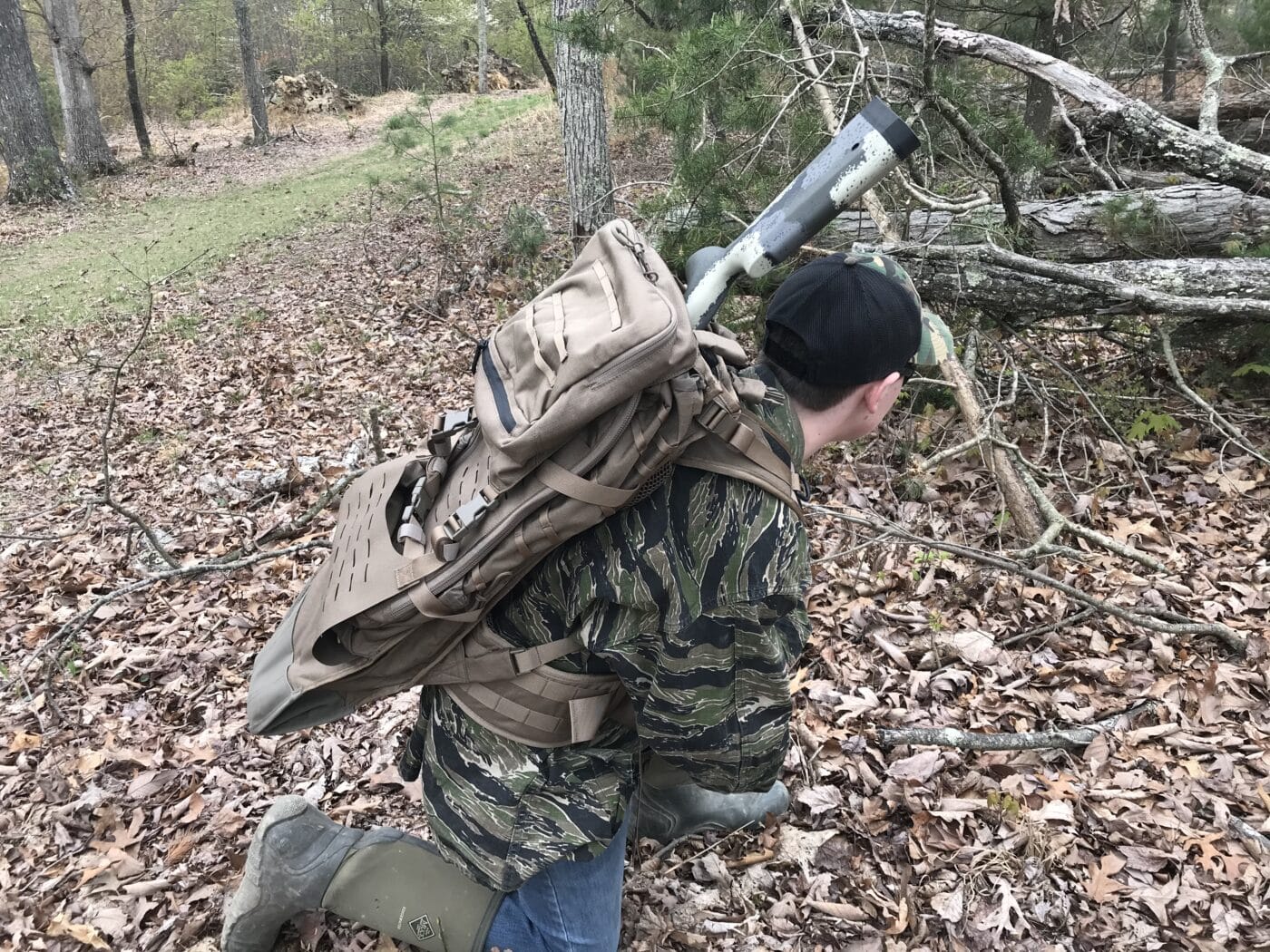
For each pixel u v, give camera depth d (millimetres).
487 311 7898
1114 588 3043
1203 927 1866
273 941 1799
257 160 19656
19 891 2299
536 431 1141
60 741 2959
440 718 1506
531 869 1429
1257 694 2516
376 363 6836
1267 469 3633
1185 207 4703
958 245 4387
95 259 11984
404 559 1357
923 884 2014
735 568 1229
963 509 3621
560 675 1375
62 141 24891
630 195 8977
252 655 3348
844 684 2707
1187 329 4219
